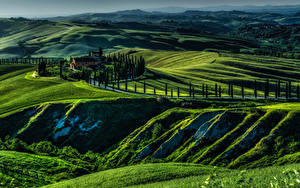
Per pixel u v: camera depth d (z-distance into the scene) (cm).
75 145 9344
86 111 10388
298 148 7231
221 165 7406
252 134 8112
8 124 9819
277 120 8425
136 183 5462
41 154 8494
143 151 8588
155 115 10681
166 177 5681
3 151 7869
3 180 5925
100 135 9750
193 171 6050
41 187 5788
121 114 10575
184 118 9825
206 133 8650
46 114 10269
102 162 8462
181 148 8519
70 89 13088
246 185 3434
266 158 7231
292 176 3406
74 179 6303
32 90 13700
